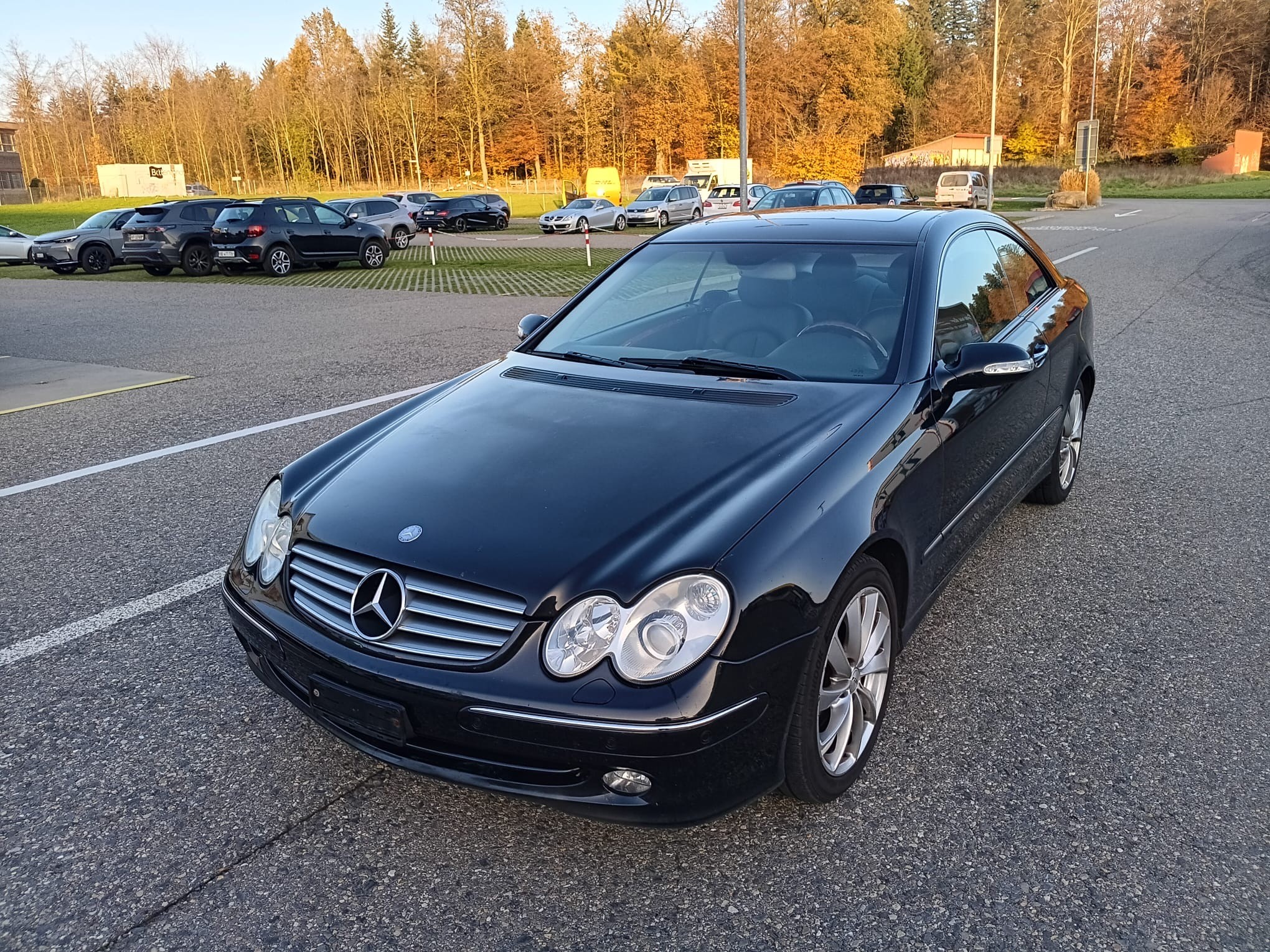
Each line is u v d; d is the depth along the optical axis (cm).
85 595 399
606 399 303
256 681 331
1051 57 8069
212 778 277
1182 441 590
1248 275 1438
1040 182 6281
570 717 207
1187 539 438
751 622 218
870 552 262
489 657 216
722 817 230
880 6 6950
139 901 229
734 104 7100
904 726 297
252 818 259
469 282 1719
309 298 1543
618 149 8212
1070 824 249
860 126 6222
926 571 297
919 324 319
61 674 336
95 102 10394
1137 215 3203
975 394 327
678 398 298
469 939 216
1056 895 224
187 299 1591
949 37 10300
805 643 228
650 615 212
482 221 3750
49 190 8338
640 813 215
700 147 7319
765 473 250
